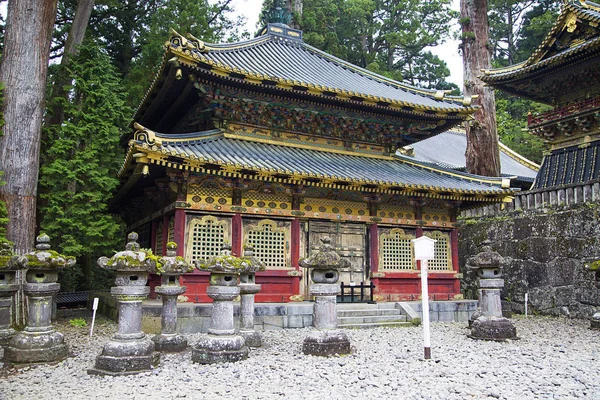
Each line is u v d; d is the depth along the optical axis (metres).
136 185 18.89
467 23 27.25
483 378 9.19
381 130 21.62
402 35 54.31
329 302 11.31
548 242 21.59
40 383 8.58
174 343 11.48
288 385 8.41
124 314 9.46
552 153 28.03
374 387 8.34
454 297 20.72
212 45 19.73
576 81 26.02
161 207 18.47
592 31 24.25
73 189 20.39
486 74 26.00
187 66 16.05
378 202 19.86
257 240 17.45
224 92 17.70
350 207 19.36
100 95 20.89
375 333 14.80
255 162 16.17
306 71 21.33
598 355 11.59
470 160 26.69
